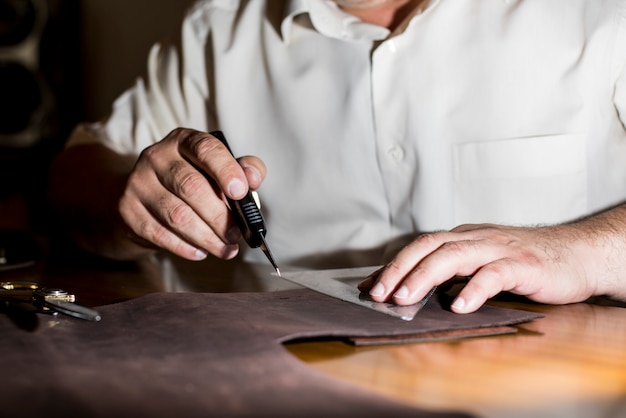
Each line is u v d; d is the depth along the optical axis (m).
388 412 0.47
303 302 0.83
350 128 1.38
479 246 0.85
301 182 1.44
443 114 1.33
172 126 1.62
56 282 1.13
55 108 3.31
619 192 1.28
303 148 1.43
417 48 1.33
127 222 1.15
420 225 1.34
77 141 1.62
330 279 0.97
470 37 1.32
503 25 1.30
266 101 1.48
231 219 1.05
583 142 1.27
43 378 0.56
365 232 1.41
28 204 3.22
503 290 0.83
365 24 1.40
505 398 0.54
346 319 0.74
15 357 0.62
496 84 1.30
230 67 1.50
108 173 1.41
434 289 0.86
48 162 3.26
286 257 1.48
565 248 0.91
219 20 1.55
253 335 0.67
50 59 3.28
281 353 0.62
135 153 1.60
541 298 0.87
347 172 1.39
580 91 1.27
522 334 0.73
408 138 1.33
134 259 1.37
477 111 1.31
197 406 0.49
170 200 1.08
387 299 0.82
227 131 1.51
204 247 1.08
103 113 3.27
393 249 1.35
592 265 0.90
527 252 0.88
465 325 0.73
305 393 0.51
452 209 1.33
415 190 1.34
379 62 1.34
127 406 0.50
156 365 0.59
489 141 1.30
